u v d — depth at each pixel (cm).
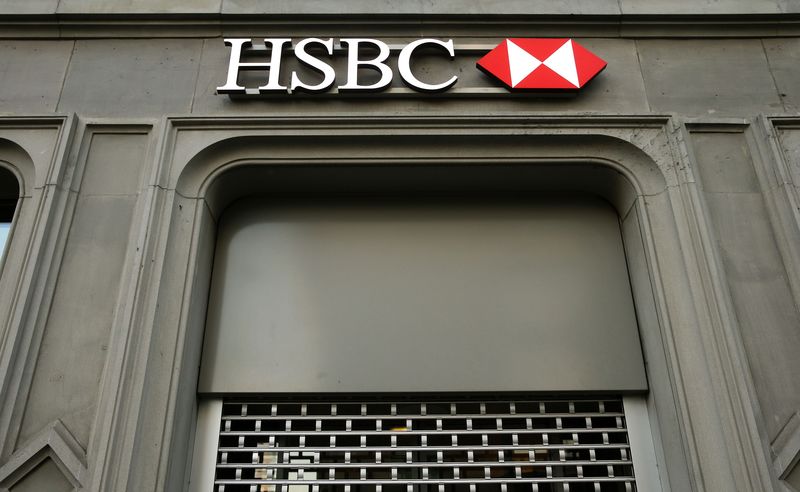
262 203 452
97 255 369
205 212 407
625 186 426
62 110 418
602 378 390
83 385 333
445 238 440
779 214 387
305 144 424
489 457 379
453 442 383
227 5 456
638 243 411
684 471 338
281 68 439
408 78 430
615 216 451
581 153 427
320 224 444
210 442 375
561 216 450
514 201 457
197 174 411
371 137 420
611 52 454
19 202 387
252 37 455
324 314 407
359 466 374
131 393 328
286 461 376
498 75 430
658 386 374
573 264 430
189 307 366
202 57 444
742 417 327
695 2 465
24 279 352
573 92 429
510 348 398
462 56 452
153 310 351
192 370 371
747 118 421
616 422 389
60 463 313
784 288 367
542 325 406
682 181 399
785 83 439
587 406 394
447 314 409
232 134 415
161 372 342
